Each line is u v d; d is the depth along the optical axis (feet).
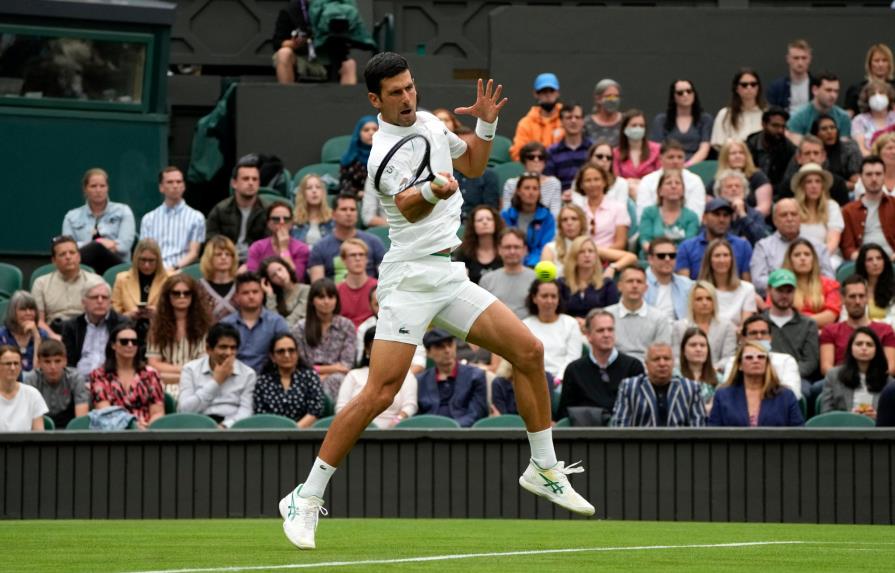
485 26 73.20
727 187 54.60
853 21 68.44
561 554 23.53
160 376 45.93
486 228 51.42
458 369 44.11
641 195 56.39
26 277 59.57
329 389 45.11
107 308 47.52
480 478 38.40
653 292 49.78
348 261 49.21
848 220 54.60
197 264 53.67
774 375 41.11
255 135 64.08
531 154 56.95
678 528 33.12
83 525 33.73
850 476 37.76
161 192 59.00
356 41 64.90
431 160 23.49
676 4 74.02
